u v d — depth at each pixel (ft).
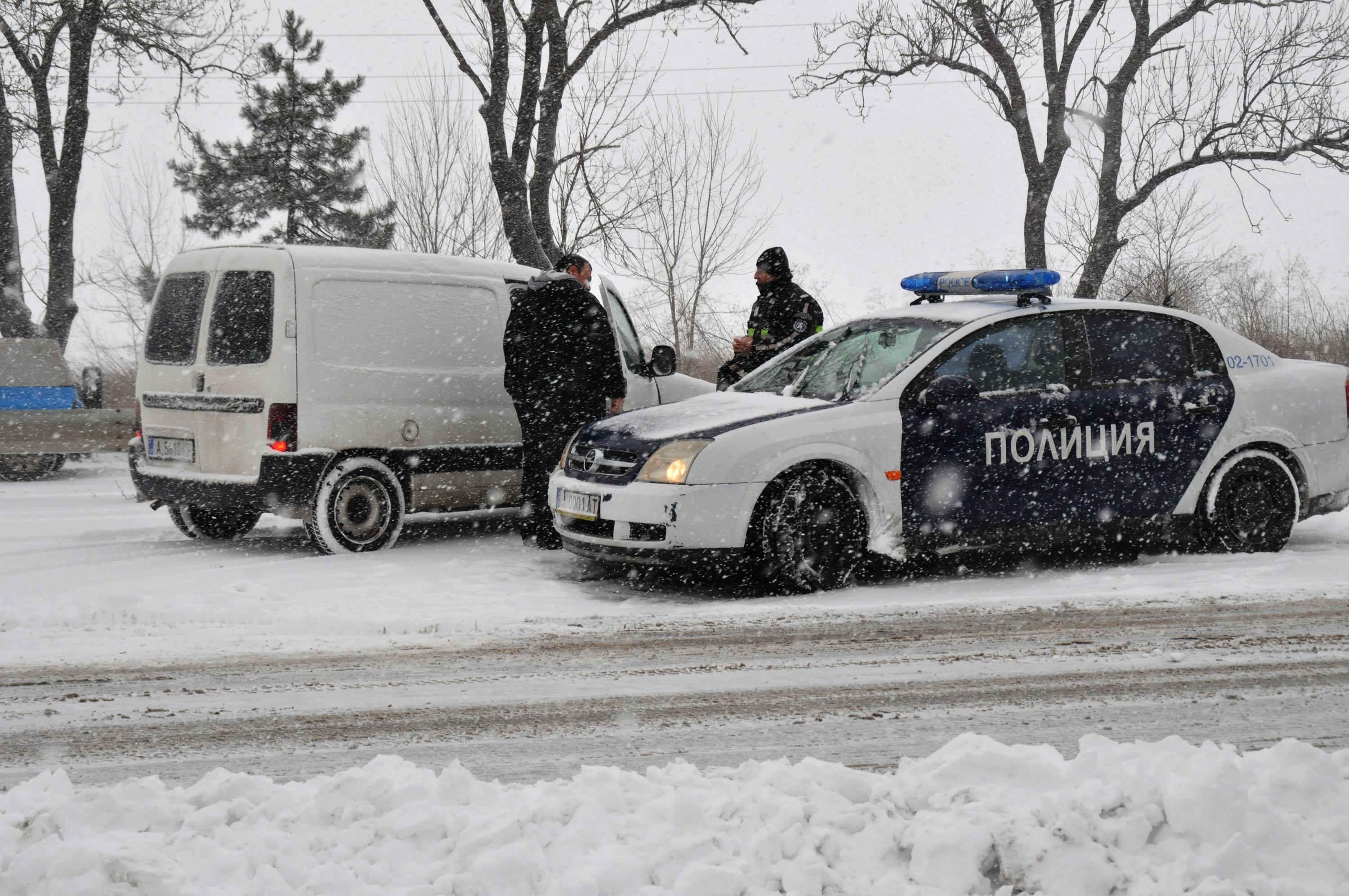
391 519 27.91
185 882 8.86
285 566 25.45
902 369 23.08
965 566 25.41
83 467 49.44
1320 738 14.01
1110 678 16.74
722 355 77.92
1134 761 10.91
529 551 27.84
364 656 18.11
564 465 24.09
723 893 8.75
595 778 10.88
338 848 9.56
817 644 18.78
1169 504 24.57
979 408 23.06
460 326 29.27
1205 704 15.42
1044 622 20.15
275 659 17.95
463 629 19.89
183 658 17.99
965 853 9.13
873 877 9.16
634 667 17.42
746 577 23.77
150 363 28.78
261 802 10.59
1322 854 9.31
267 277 26.84
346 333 27.27
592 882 8.79
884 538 22.58
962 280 25.11
